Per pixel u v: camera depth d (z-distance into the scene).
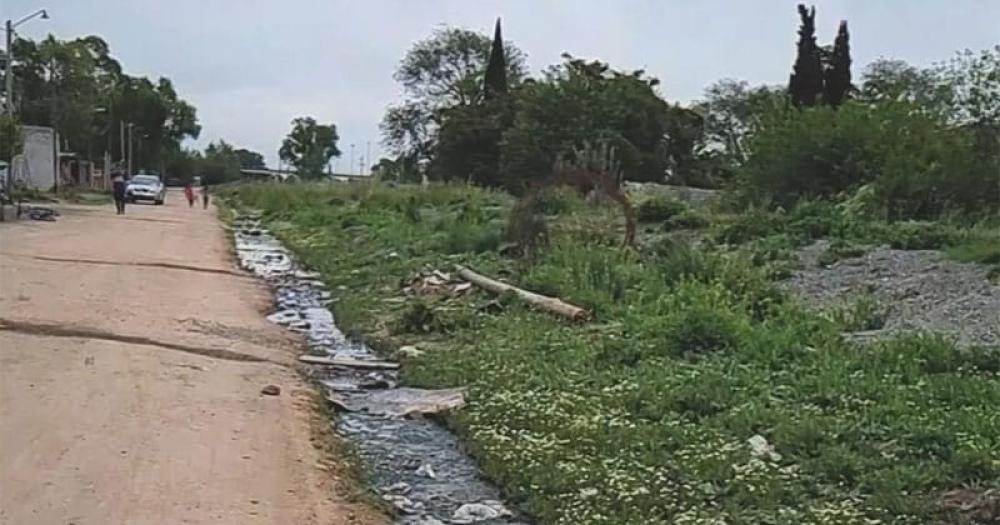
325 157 129.75
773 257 19.88
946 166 24.53
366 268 23.64
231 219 47.72
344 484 7.93
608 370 11.62
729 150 54.31
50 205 47.12
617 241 22.77
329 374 12.66
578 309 15.34
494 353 12.92
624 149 48.56
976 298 14.76
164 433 8.81
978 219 23.14
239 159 135.75
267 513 6.99
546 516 7.28
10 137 42.09
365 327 15.95
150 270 22.06
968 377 10.16
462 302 17.70
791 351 11.71
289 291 21.06
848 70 50.50
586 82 50.84
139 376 11.02
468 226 26.78
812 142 27.91
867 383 10.00
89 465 7.76
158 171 114.19
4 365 11.14
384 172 80.31
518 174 48.00
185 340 13.63
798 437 8.43
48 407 9.41
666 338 12.40
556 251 20.14
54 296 16.67
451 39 85.31
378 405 10.93
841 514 6.81
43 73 80.94
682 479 7.72
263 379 11.56
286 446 8.77
